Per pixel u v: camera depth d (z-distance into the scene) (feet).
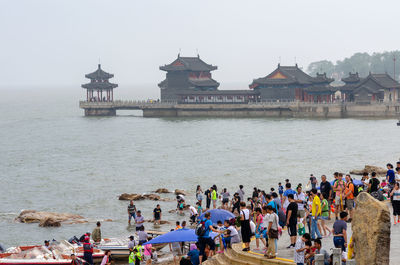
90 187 304.30
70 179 330.13
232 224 121.08
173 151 447.42
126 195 270.67
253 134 550.36
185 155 423.64
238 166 364.99
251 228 119.34
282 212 119.03
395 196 126.72
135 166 376.27
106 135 578.25
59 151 461.37
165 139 531.50
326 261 91.71
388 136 510.58
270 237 105.19
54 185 312.09
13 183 320.70
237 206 138.51
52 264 148.36
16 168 376.07
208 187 297.94
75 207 257.14
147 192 288.92
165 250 173.78
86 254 150.61
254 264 105.60
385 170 311.88
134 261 140.87
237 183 306.14
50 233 211.00
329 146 452.76
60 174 348.38
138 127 653.71
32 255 154.30
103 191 292.81
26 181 326.44
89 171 358.23
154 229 209.26
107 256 139.33
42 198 278.46
